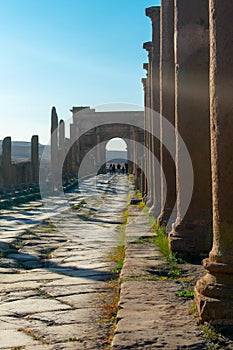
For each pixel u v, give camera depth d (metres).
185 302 5.93
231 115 5.21
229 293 5.07
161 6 13.25
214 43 5.33
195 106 8.70
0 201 25.69
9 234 14.79
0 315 6.57
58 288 8.03
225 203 5.29
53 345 5.41
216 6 5.30
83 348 5.30
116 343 4.62
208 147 8.72
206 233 8.72
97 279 8.64
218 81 5.27
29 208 24.45
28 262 10.71
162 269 7.93
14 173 33.09
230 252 5.26
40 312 6.68
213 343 4.62
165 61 13.09
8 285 8.34
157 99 17.09
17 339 5.62
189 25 8.74
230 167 5.25
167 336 4.79
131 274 7.57
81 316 6.46
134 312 5.55
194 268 8.02
